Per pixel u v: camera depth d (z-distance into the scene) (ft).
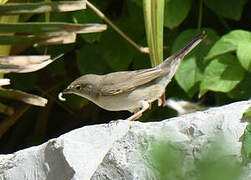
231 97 40.70
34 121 52.39
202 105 43.83
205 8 45.37
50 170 26.81
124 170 24.84
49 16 39.65
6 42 31.30
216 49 38.83
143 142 25.16
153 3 34.30
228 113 25.31
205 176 17.72
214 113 26.02
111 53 43.57
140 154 24.86
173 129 25.26
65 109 52.08
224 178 17.54
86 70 43.96
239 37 39.04
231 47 38.63
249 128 23.67
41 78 49.39
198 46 40.68
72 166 25.95
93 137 27.32
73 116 51.67
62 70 46.14
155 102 44.06
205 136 24.52
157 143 20.42
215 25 45.78
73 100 47.03
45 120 51.13
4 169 28.04
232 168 17.90
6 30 31.09
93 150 26.78
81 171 25.84
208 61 40.27
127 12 44.75
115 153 25.38
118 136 27.14
